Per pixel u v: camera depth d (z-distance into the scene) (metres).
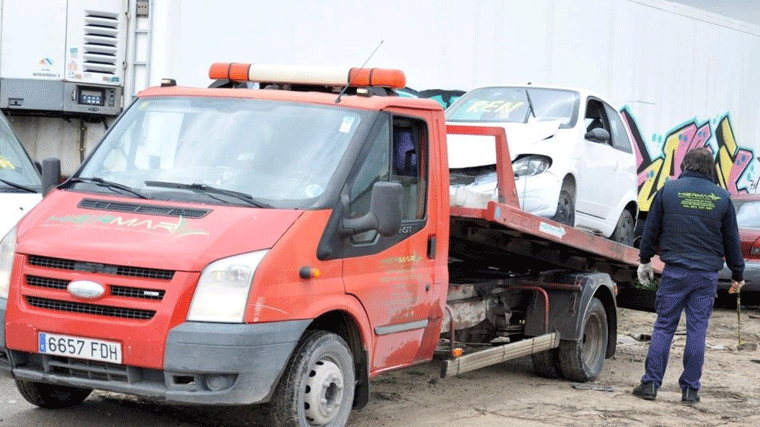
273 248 5.77
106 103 10.58
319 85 7.09
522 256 8.87
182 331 5.55
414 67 13.13
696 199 8.34
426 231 6.97
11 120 10.66
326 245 6.02
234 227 5.81
